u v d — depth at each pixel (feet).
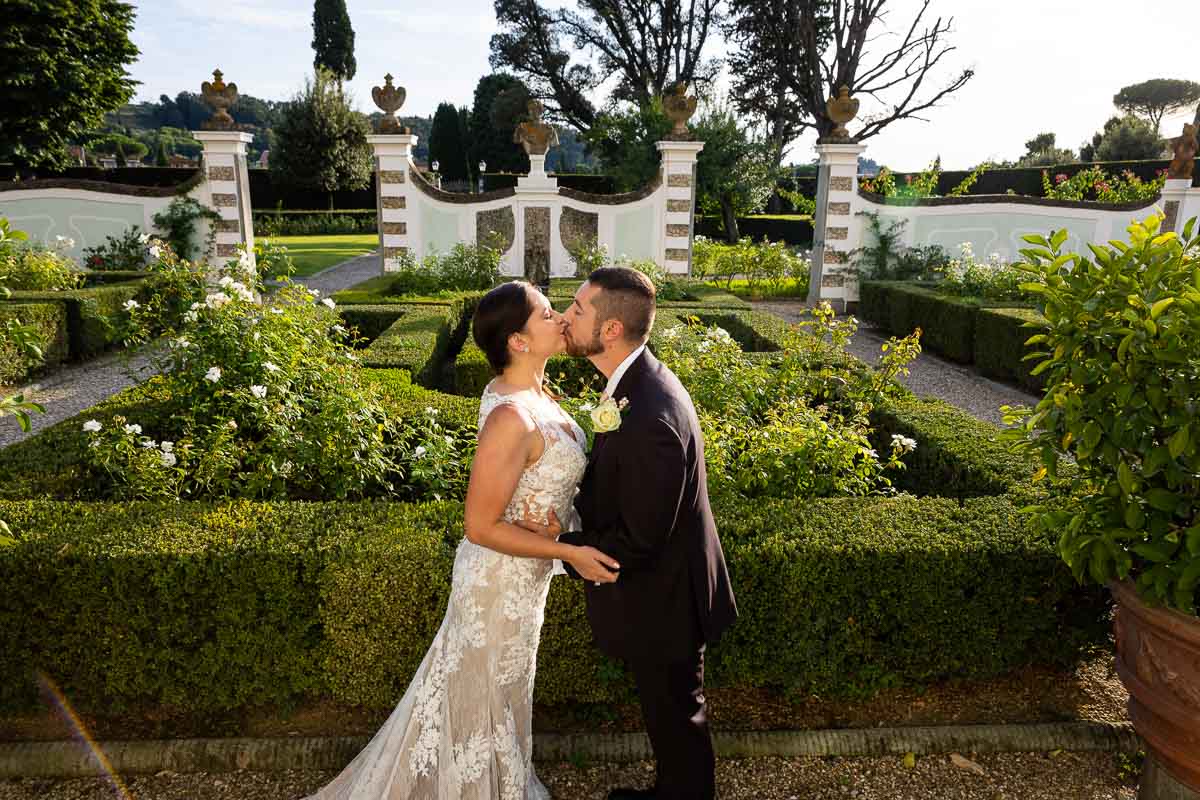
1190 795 7.47
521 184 42.52
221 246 41.14
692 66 111.75
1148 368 7.13
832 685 9.33
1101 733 9.11
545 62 119.24
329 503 9.96
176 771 8.55
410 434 12.69
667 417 6.55
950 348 32.14
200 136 39.73
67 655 8.63
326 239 93.61
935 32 80.43
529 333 6.88
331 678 8.85
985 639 9.27
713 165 79.25
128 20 62.69
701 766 7.48
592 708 9.46
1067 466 11.51
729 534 9.29
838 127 42.55
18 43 53.93
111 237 40.42
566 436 7.06
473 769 7.29
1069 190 54.49
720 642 9.12
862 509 10.12
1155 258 7.32
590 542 6.79
